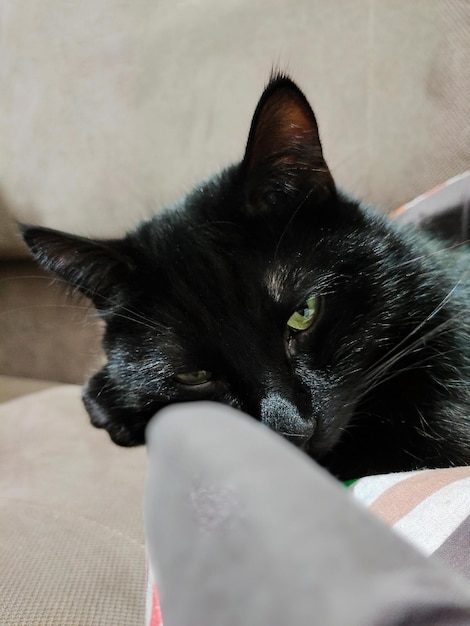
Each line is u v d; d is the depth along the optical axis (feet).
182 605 0.25
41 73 1.38
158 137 1.26
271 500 0.25
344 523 0.24
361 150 1.09
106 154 1.33
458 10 1.01
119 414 0.88
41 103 1.39
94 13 1.31
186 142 1.23
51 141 1.38
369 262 0.80
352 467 0.79
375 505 0.54
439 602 0.23
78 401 1.36
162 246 0.81
